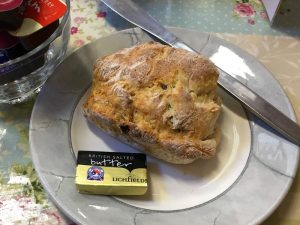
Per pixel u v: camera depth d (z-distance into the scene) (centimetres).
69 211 15
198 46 21
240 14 25
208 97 18
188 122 17
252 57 21
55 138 18
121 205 16
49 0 18
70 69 20
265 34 24
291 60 23
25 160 18
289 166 17
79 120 19
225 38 23
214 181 17
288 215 17
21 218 17
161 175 17
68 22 19
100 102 17
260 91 20
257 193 17
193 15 24
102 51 21
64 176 17
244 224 16
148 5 25
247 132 19
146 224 15
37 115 18
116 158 17
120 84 17
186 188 17
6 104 20
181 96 17
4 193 17
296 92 21
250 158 18
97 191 16
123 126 17
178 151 16
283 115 19
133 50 19
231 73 20
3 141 19
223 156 18
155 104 17
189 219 16
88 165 16
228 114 19
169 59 18
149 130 17
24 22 17
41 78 20
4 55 17
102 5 24
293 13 25
